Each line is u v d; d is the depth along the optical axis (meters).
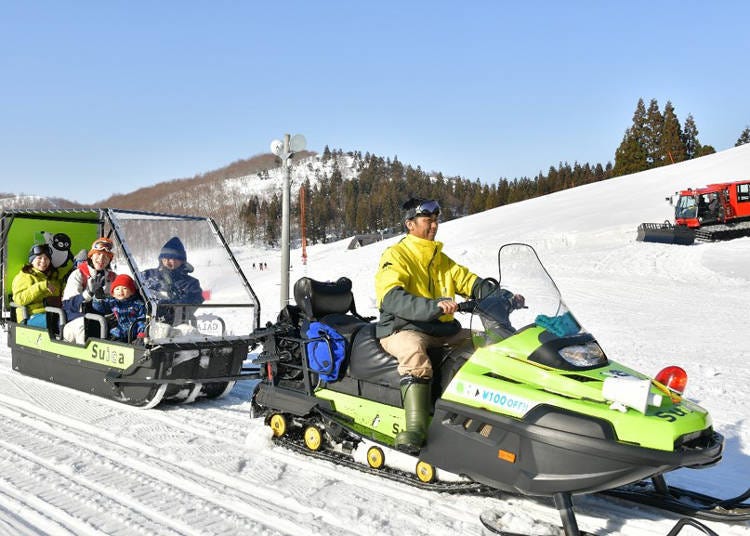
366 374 4.13
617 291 15.37
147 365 5.36
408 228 4.24
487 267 21.56
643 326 10.49
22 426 4.93
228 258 6.16
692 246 23.73
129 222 5.75
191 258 5.88
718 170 45.78
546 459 3.09
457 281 4.26
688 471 4.10
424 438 3.62
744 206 27.41
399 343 3.77
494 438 3.32
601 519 3.38
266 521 3.36
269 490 3.76
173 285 5.61
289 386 4.66
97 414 5.30
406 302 3.73
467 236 38.16
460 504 3.57
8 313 6.89
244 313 5.98
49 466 4.09
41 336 6.39
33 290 6.61
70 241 7.21
